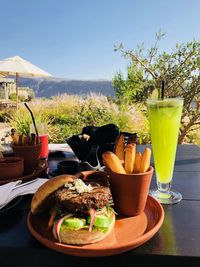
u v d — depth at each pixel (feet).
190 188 3.65
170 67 14.75
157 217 2.66
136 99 16.15
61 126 17.56
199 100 14.74
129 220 2.68
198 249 2.20
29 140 4.06
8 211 2.95
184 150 6.05
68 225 2.19
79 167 3.76
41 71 22.57
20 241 2.35
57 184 2.55
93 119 17.87
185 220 2.72
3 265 2.29
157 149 3.27
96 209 2.28
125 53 15.28
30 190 3.24
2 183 3.50
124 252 2.15
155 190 3.59
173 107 3.05
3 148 5.32
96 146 4.06
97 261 2.17
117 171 2.66
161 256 2.12
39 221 2.63
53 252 2.20
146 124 15.29
